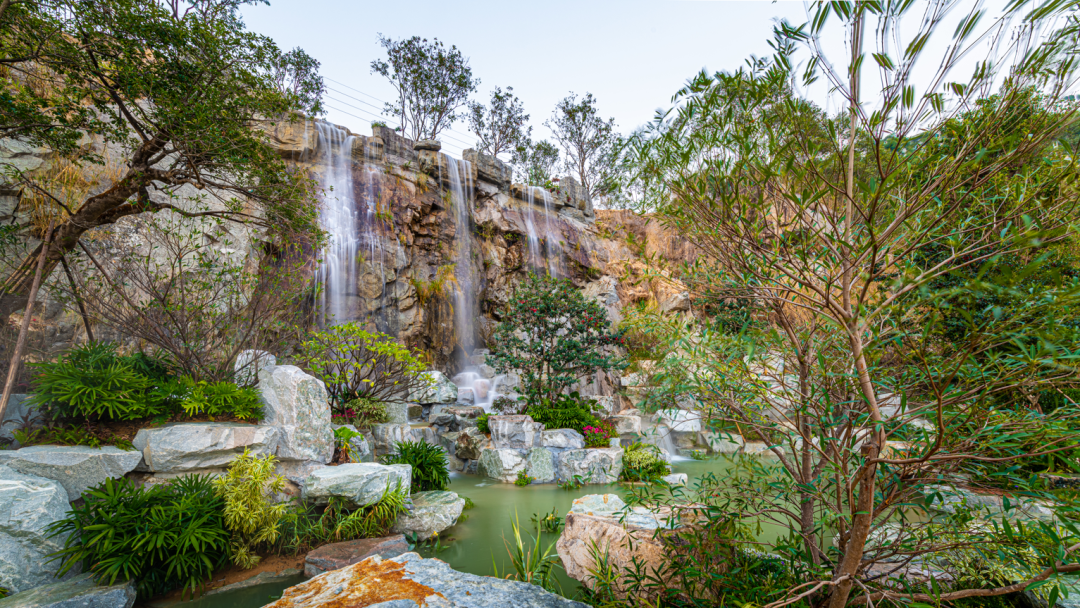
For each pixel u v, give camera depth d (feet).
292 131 53.67
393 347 32.22
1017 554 8.19
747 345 8.91
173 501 16.93
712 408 10.83
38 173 35.91
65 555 15.10
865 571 10.23
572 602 11.74
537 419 38.37
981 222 7.27
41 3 20.61
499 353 44.80
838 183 7.15
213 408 21.35
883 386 8.36
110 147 38.93
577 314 43.16
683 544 13.12
